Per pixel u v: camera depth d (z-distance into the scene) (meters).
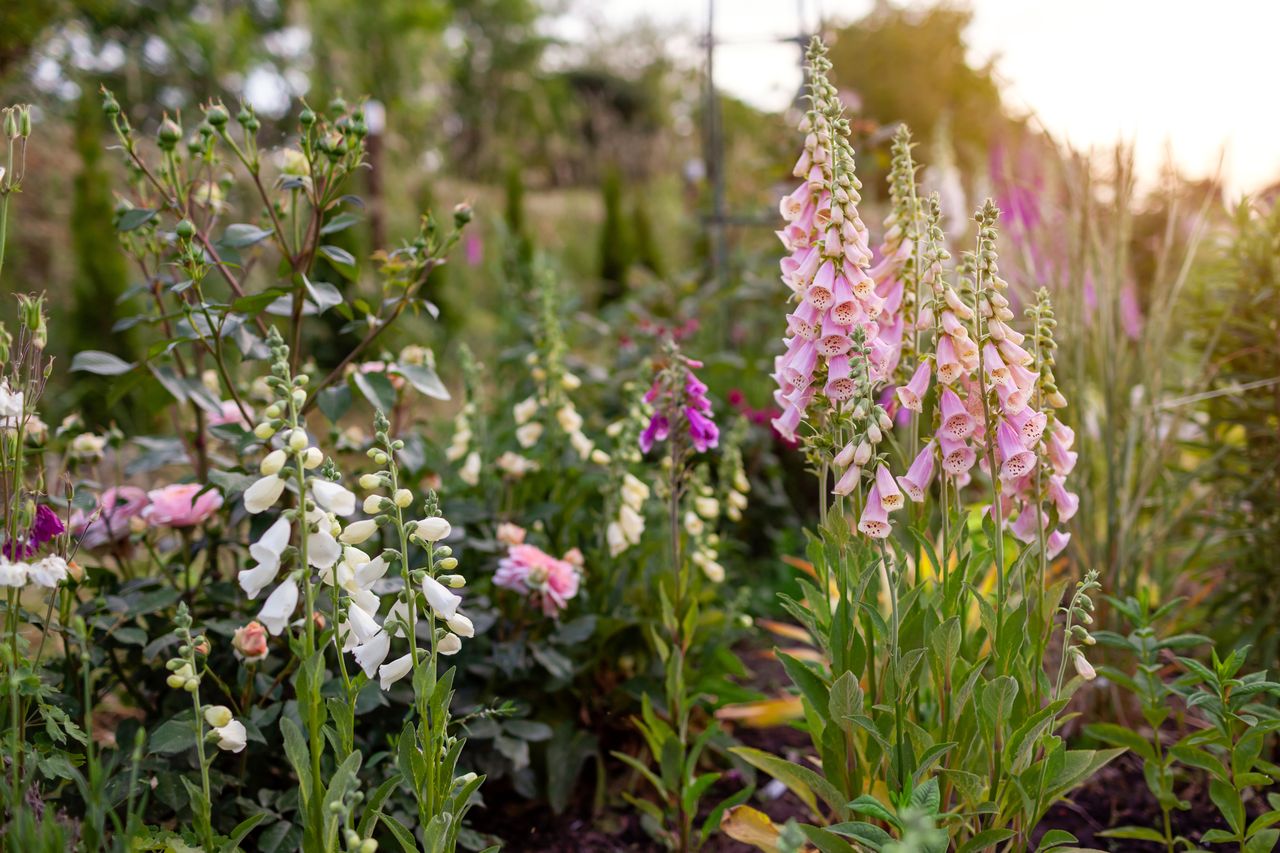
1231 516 3.07
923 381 1.87
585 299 11.91
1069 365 3.19
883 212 7.30
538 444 3.50
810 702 1.99
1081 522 3.04
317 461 1.50
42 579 1.70
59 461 3.29
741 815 2.32
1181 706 3.03
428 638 2.33
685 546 3.13
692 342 6.24
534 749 2.93
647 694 2.65
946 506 1.94
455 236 2.62
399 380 2.98
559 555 3.21
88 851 1.49
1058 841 1.86
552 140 24.67
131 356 7.01
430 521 1.64
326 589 2.31
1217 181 3.15
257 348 2.52
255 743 2.22
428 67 12.23
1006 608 2.03
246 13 11.70
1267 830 2.03
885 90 11.95
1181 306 3.37
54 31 7.16
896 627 1.80
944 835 1.54
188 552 2.56
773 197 6.82
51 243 8.03
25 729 1.93
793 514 5.15
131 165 2.66
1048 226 3.42
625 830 2.82
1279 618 2.91
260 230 2.48
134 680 2.46
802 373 1.84
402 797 2.32
